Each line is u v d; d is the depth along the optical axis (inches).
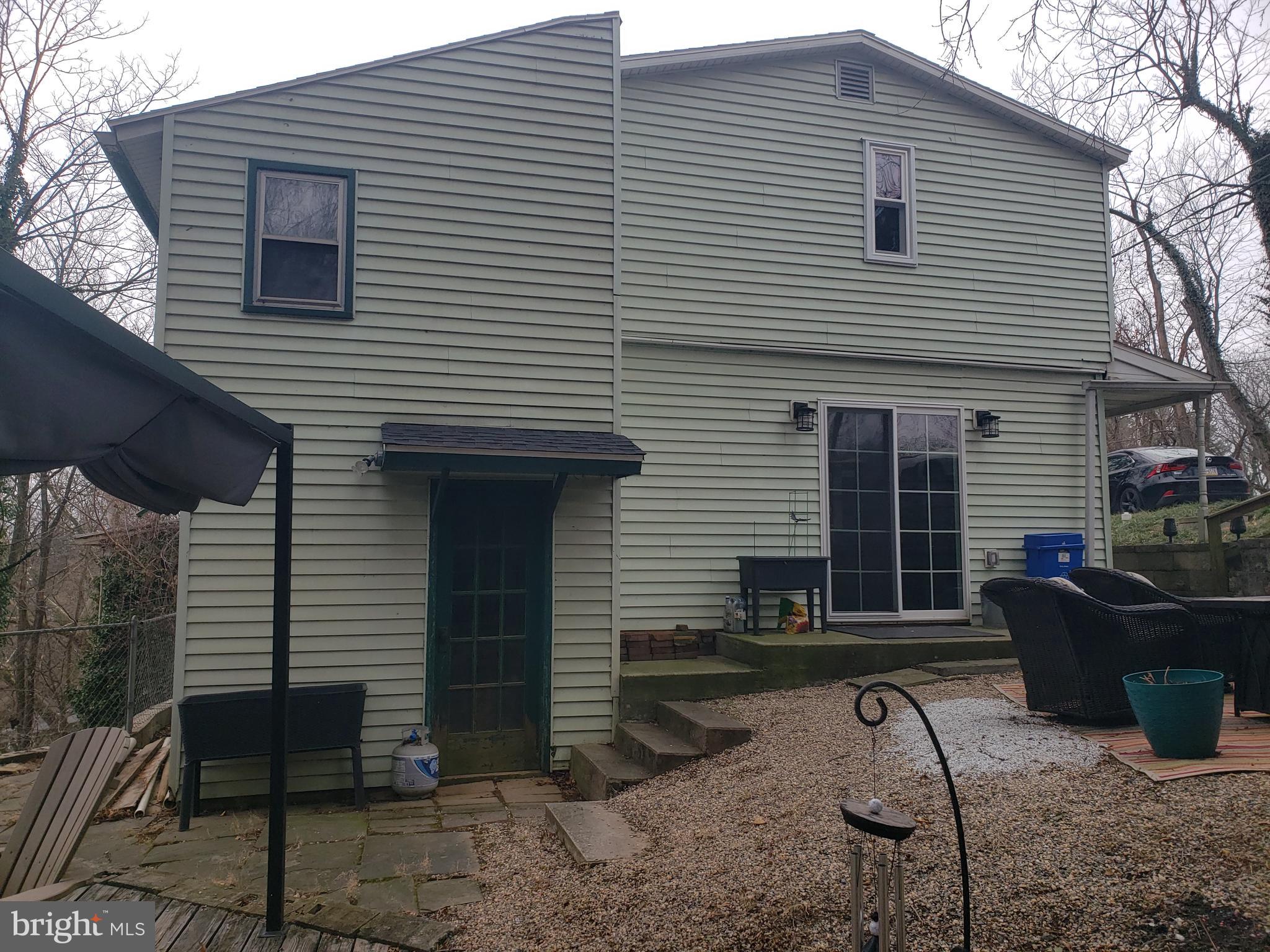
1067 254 395.9
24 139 539.8
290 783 248.1
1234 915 111.3
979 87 380.8
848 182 368.8
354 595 257.1
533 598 282.7
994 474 376.5
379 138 271.7
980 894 128.0
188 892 172.2
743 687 286.5
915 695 254.7
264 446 151.3
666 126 350.3
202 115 258.8
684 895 151.7
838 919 130.6
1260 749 169.8
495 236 278.5
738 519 343.0
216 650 247.0
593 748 268.5
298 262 265.3
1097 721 202.7
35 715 587.5
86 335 109.6
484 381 273.7
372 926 153.8
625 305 337.7
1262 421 485.7
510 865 190.1
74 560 654.5
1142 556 432.1
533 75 286.5
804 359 357.4
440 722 270.2
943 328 373.7
